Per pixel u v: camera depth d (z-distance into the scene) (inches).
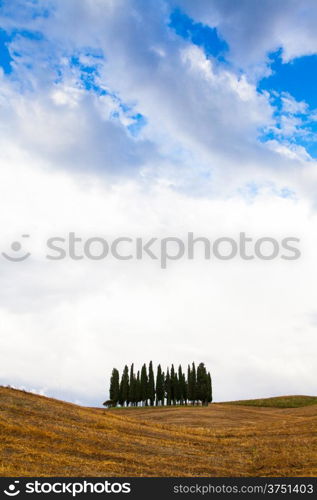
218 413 2866.6
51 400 1680.6
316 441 1277.1
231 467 1051.3
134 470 940.0
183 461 1071.6
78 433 1200.8
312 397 4667.8
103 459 1000.9
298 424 1742.1
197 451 1211.9
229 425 2251.5
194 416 2674.7
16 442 1010.1
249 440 1427.2
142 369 4525.1
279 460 1077.8
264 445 1302.9
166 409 3403.1
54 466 890.7
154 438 1341.0
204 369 4200.3
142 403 4421.8
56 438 1101.1
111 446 1128.2
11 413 1269.7
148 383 4468.5
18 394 1581.0
